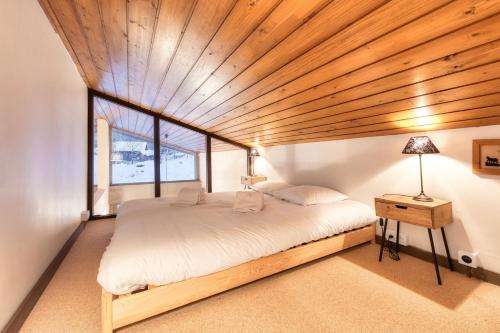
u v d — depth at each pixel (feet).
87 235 10.34
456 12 3.34
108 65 8.87
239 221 6.73
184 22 5.19
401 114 6.56
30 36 5.62
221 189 17.88
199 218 7.02
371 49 4.46
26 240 5.38
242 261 5.52
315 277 6.51
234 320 4.93
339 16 3.95
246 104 8.84
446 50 4.00
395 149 8.12
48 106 6.86
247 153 16.28
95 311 5.24
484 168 6.05
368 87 5.67
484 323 4.73
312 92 6.61
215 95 8.83
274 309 5.25
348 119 7.73
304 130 9.96
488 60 3.96
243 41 5.27
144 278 4.49
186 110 11.98
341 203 8.80
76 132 10.36
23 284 5.18
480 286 5.97
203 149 16.57
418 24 3.68
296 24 4.36
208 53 6.13
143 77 9.09
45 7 6.22
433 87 5.03
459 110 5.64
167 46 6.35
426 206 6.15
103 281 4.27
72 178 9.73
